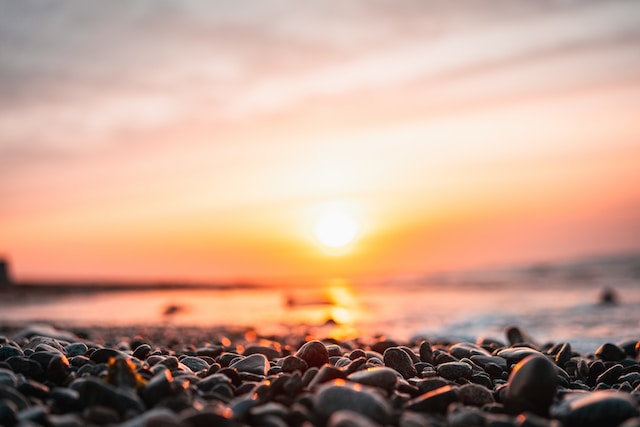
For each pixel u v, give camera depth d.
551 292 32.81
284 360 5.91
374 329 16.72
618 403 4.26
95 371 5.05
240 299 33.66
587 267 53.19
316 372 5.19
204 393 4.88
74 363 5.52
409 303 27.28
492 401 5.00
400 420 4.12
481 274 55.28
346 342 10.12
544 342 12.27
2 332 13.70
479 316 19.20
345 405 4.13
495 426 4.11
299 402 4.48
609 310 20.70
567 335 13.69
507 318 18.22
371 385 4.83
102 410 4.08
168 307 23.48
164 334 14.35
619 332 14.21
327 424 4.11
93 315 21.97
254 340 13.46
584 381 6.86
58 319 19.89
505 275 52.25
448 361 6.75
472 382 5.89
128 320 19.89
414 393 5.02
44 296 33.94
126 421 4.09
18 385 4.66
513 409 4.71
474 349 7.62
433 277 55.28
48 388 4.87
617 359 8.24
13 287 39.84
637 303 23.22
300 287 48.62
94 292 39.91
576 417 4.31
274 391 4.85
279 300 32.72
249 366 5.89
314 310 25.48
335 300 29.19
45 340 6.67
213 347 7.88
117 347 8.80
